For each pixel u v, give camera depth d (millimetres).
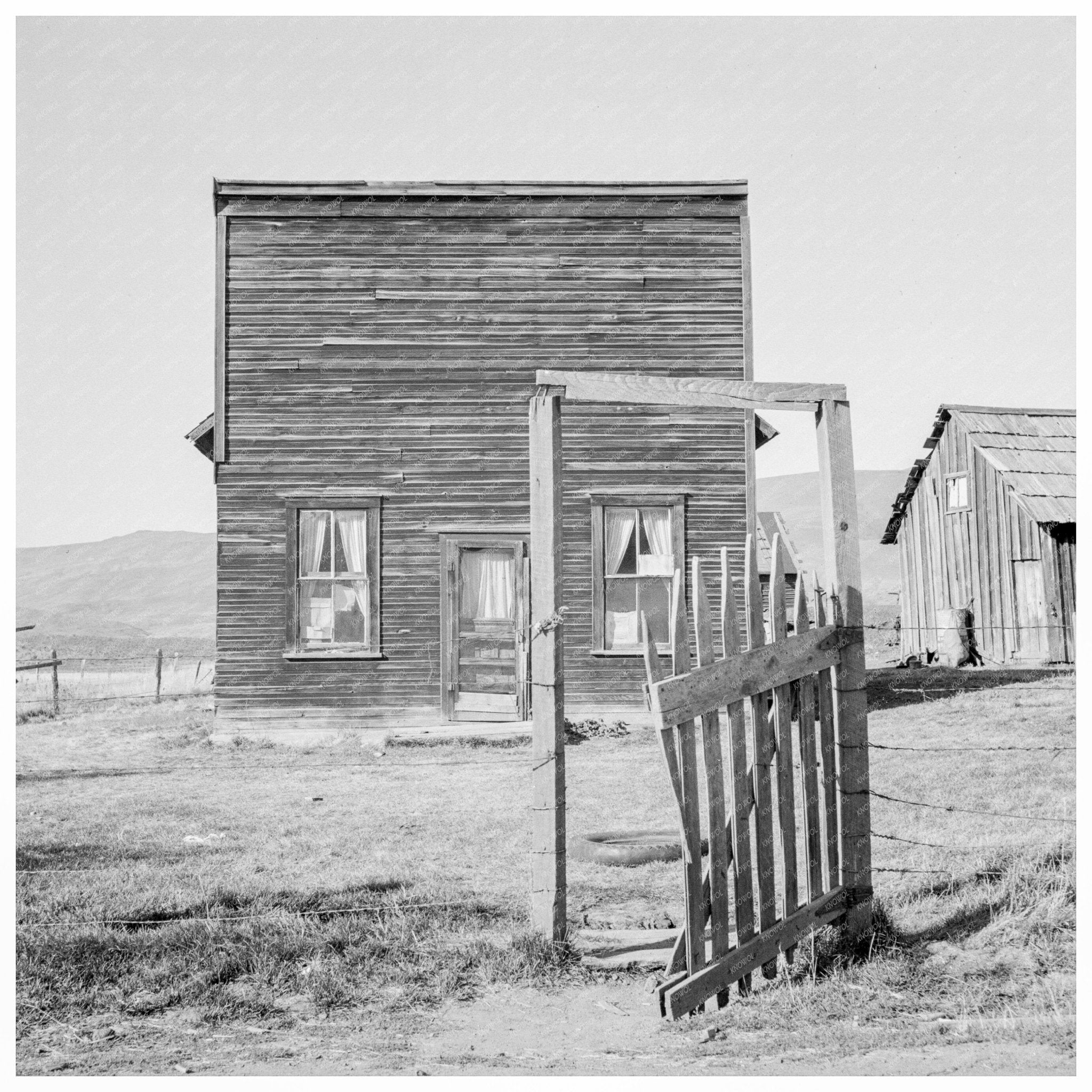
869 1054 5445
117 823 11664
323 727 18344
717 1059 5480
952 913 7180
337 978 6594
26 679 35125
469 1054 5633
